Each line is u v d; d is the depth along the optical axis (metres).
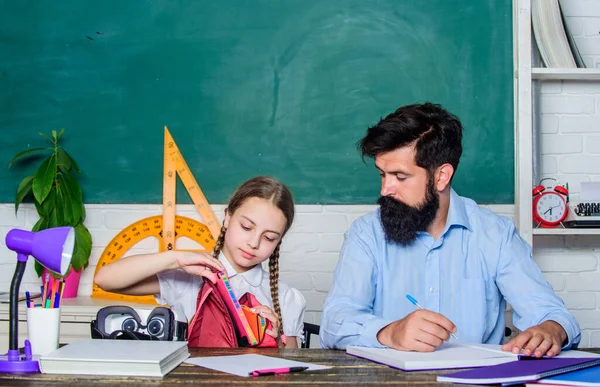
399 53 2.92
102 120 2.94
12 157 2.95
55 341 1.45
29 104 2.96
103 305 2.57
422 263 1.92
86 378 1.21
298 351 1.55
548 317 1.69
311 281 2.89
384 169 1.81
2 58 2.97
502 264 1.89
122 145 2.93
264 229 1.89
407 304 1.91
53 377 1.22
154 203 2.92
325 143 2.91
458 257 1.91
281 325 1.97
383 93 2.92
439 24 2.91
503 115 2.89
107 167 2.93
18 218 2.95
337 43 2.93
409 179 1.79
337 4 2.93
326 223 2.90
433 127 1.77
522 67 2.75
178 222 2.91
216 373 1.27
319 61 2.92
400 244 1.89
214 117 2.93
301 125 2.92
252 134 2.92
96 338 1.56
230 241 1.92
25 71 2.96
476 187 2.89
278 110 2.92
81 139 2.94
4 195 2.95
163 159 2.93
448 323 1.46
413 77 2.91
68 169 2.83
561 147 2.95
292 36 2.93
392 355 1.39
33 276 2.95
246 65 2.93
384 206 1.85
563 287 2.93
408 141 1.76
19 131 2.95
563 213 2.70
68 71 2.96
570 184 2.94
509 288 1.86
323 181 2.91
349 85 2.92
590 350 1.61
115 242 2.91
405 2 2.92
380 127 1.78
